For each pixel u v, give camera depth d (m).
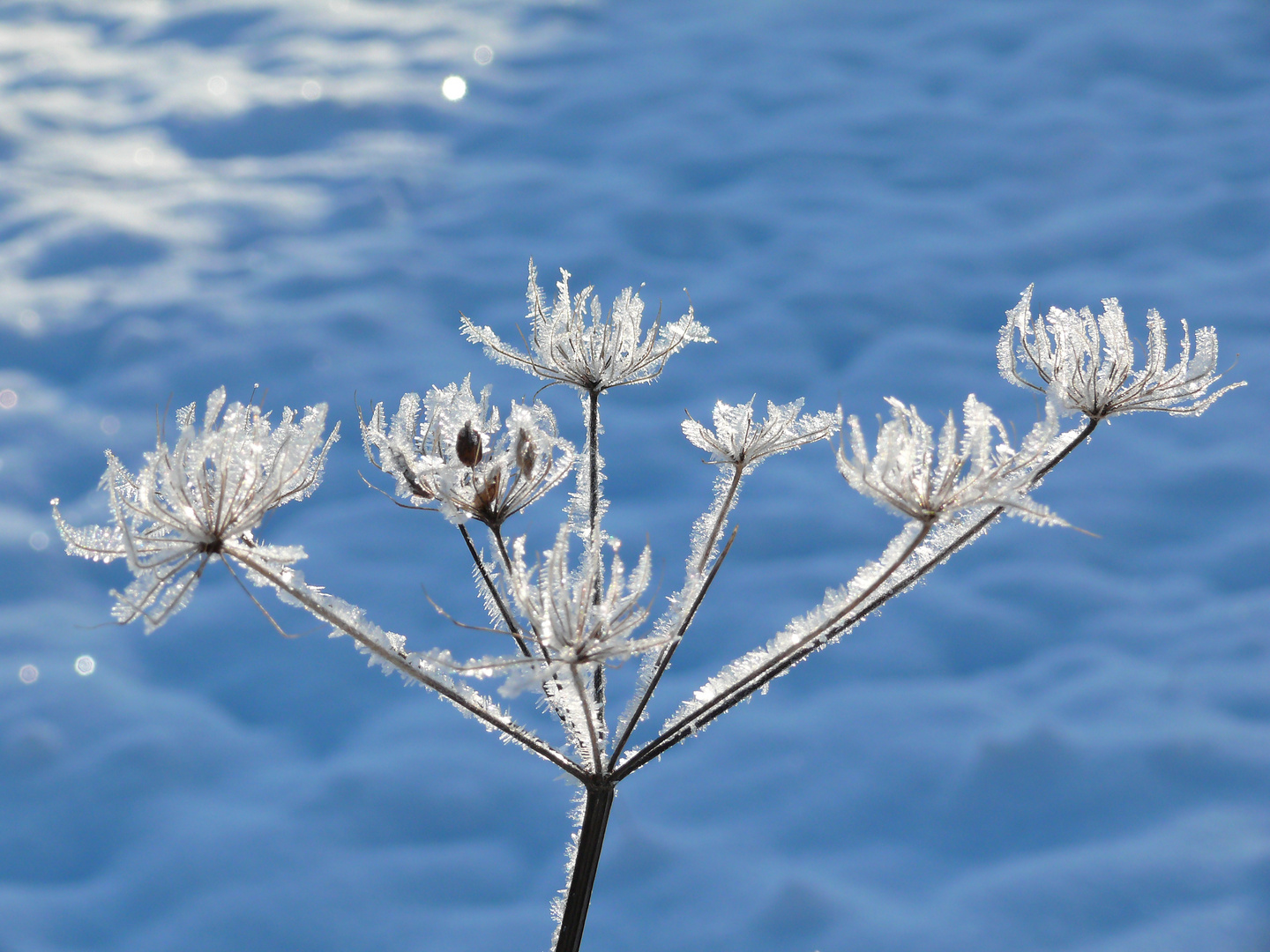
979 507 0.58
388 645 0.58
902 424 0.58
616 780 0.59
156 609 0.57
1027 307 0.61
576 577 0.57
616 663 0.57
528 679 0.57
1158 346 0.60
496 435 0.60
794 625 0.59
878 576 0.59
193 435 0.58
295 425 0.58
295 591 0.58
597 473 0.61
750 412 0.62
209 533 0.58
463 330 0.62
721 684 0.60
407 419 0.60
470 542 0.60
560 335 0.62
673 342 0.62
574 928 0.59
